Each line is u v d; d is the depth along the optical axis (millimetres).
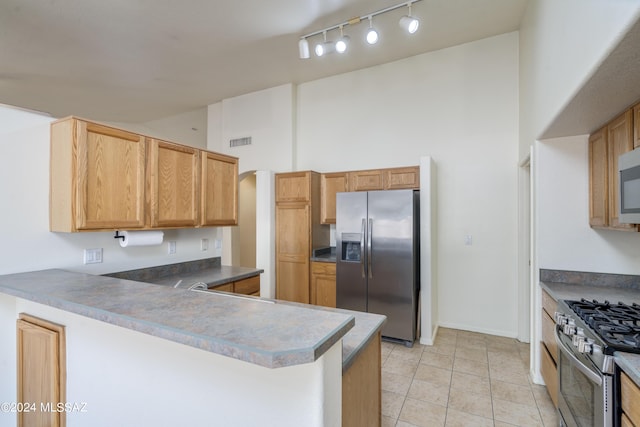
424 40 3611
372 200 3424
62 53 3648
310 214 4191
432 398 2326
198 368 1127
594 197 2238
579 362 1452
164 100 5301
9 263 1837
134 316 1015
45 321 1667
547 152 2467
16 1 2703
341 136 4480
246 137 5098
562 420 1813
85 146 1864
